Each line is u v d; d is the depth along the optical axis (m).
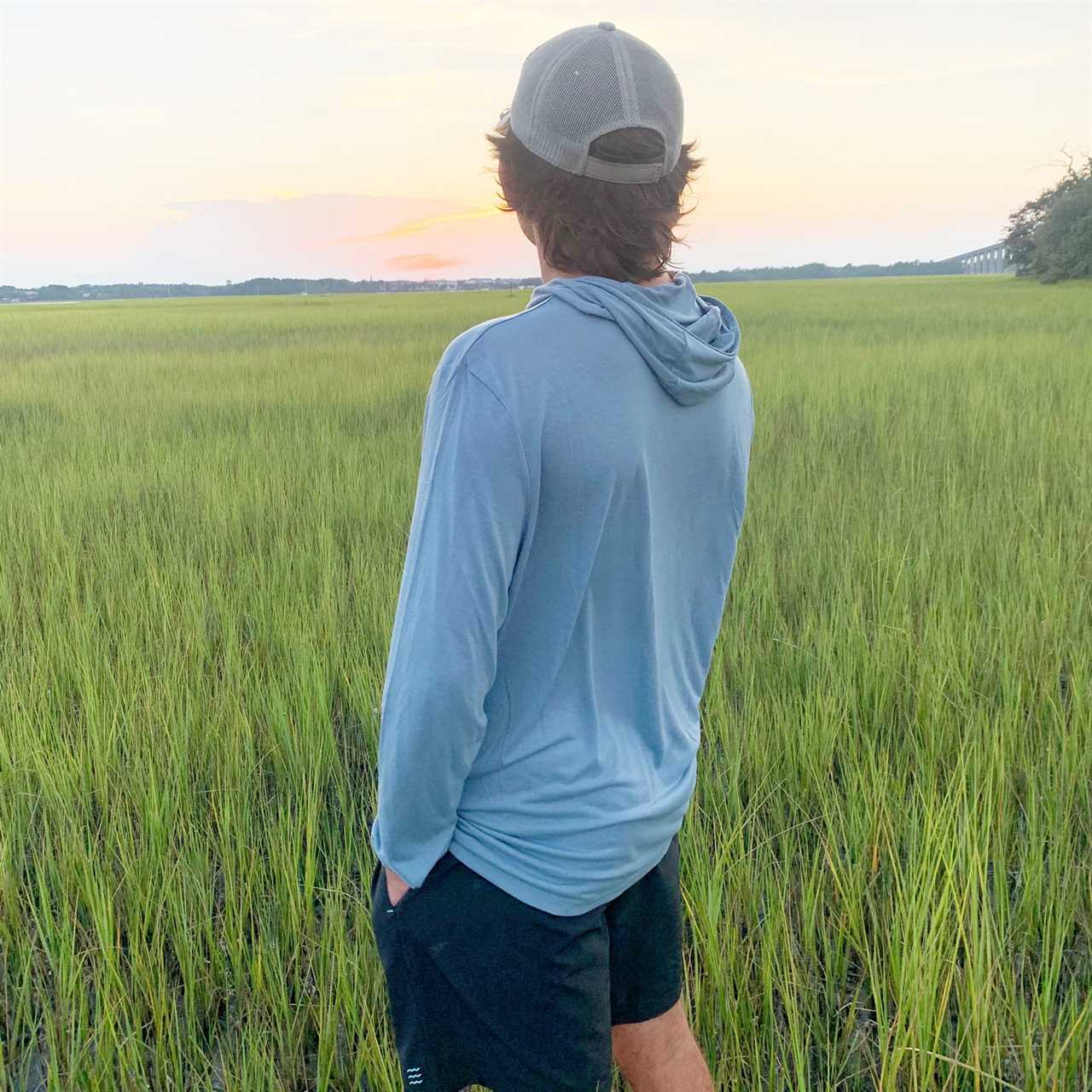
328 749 3.04
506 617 1.11
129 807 2.77
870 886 2.31
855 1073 1.89
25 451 7.75
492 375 1.03
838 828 2.61
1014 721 2.94
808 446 7.35
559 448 1.04
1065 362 11.80
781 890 2.27
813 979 2.14
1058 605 3.84
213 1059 2.04
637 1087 1.46
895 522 5.14
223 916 2.35
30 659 3.58
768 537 5.05
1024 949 2.05
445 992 1.22
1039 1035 1.91
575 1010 1.21
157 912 2.24
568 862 1.15
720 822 2.52
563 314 1.07
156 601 4.20
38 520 5.50
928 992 1.81
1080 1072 1.87
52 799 2.72
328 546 4.94
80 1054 1.85
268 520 5.71
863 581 4.44
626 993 1.37
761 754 2.83
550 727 1.15
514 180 1.14
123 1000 1.99
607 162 1.07
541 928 1.17
